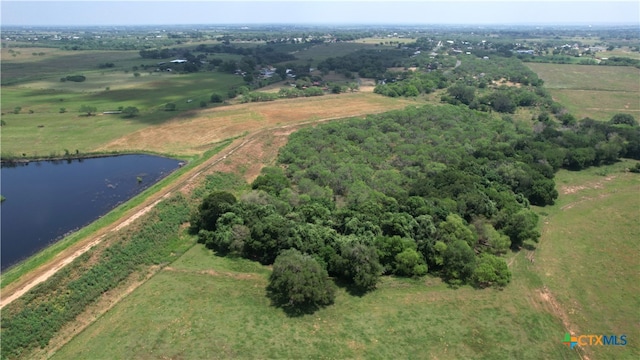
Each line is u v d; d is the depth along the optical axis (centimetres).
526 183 9575
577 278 6956
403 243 6888
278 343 5344
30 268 6712
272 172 10544
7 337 5238
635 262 7438
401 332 5609
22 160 11750
